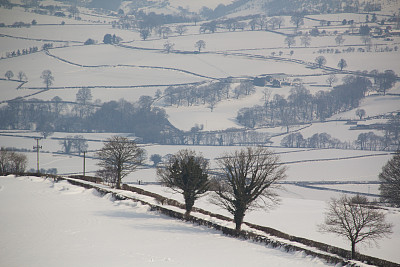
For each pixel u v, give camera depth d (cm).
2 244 11075
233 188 13450
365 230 16175
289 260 10431
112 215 14250
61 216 13900
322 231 15000
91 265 9662
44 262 9819
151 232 12525
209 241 11919
